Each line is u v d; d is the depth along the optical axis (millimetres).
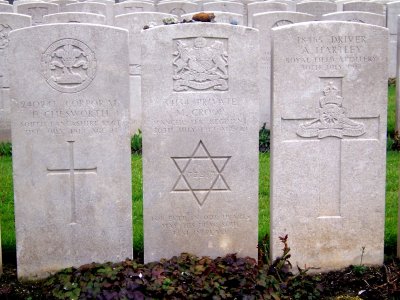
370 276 2117
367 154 2139
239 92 2082
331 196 2152
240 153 2113
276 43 2057
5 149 3436
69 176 2084
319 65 2080
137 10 4742
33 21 4352
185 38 2047
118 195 2105
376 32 2084
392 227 2434
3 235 2373
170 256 2156
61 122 2053
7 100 3545
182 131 2090
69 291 1941
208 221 2146
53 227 2104
